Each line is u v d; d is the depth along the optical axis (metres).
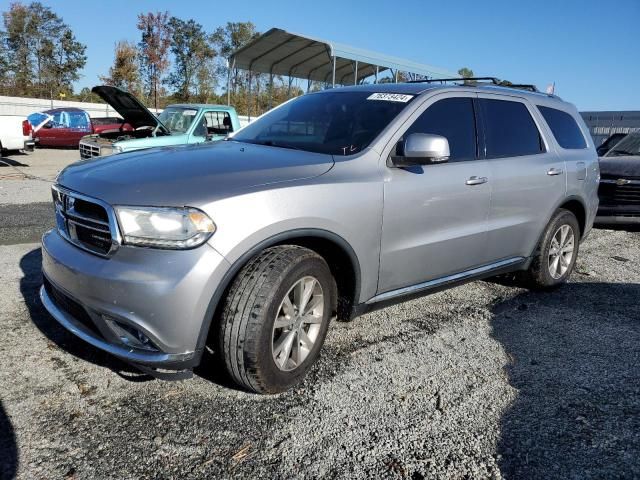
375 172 3.25
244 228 2.59
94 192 2.67
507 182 4.14
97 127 22.67
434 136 3.21
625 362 3.55
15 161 16.25
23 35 56.66
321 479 2.26
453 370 3.32
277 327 2.79
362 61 15.41
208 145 3.71
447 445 2.54
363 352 3.52
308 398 2.90
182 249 2.47
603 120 21.05
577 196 5.03
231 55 17.53
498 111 4.32
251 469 2.30
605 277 5.68
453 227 3.76
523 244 4.53
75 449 2.37
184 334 2.50
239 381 2.77
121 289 2.46
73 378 2.96
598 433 2.70
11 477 2.17
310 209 2.84
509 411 2.87
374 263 3.26
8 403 2.68
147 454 2.37
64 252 2.80
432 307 4.47
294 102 4.44
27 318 3.71
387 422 2.70
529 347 3.74
